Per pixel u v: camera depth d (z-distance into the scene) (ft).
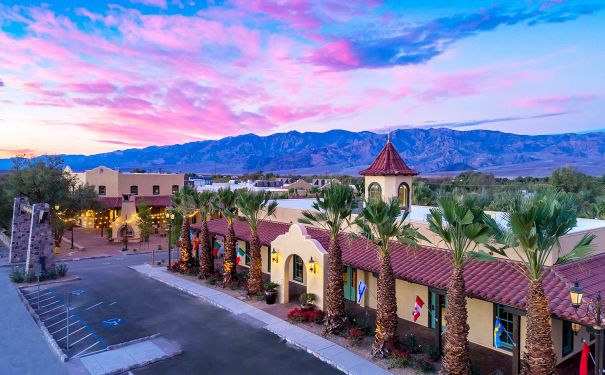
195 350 57.41
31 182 135.13
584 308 41.65
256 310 73.15
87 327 66.13
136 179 184.14
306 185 270.67
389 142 82.48
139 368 52.16
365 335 60.95
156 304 78.18
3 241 146.92
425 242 66.23
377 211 53.06
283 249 76.64
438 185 219.41
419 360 51.13
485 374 49.39
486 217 43.83
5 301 79.61
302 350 57.26
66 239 160.15
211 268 96.53
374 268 65.10
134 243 152.66
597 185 224.12
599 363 36.86
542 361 39.52
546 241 38.91
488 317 57.41
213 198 95.30
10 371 50.98
